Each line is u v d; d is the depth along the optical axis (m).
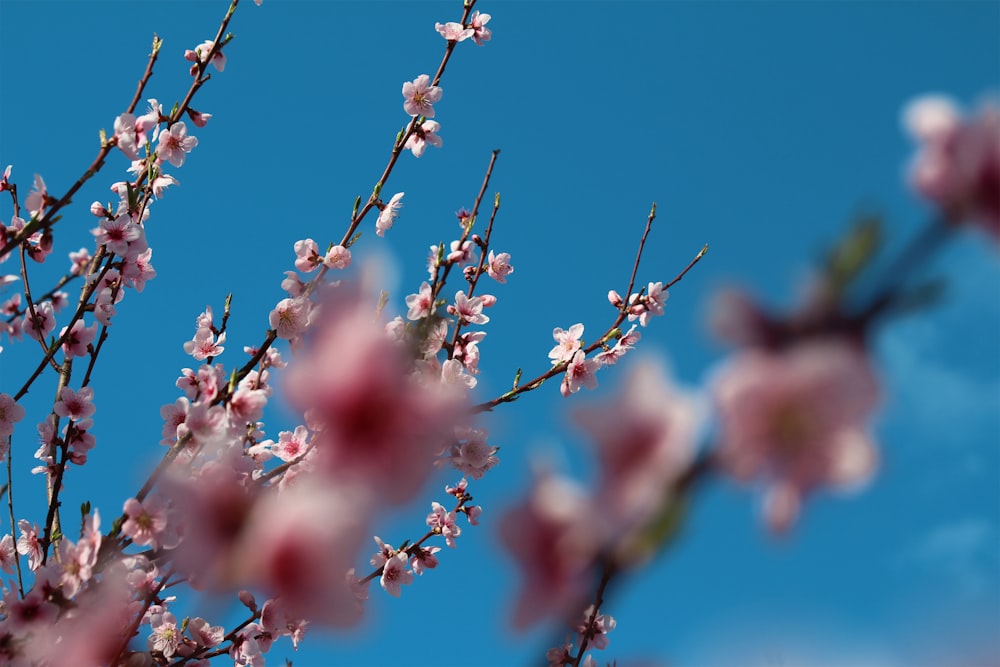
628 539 0.59
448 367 3.09
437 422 0.69
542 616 0.60
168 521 2.21
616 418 0.57
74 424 3.10
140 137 2.79
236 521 0.71
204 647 2.91
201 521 0.71
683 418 0.56
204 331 3.27
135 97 2.77
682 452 0.56
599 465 0.58
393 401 0.68
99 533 2.20
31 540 2.96
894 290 0.58
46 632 2.16
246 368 2.87
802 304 0.58
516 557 0.61
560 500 0.61
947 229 0.59
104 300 3.22
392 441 0.68
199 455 2.34
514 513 0.61
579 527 0.59
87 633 2.12
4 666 2.13
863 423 0.56
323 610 0.67
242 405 2.61
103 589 2.15
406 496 0.68
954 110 0.60
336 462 0.68
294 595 0.67
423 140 3.46
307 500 0.67
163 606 3.04
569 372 3.47
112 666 2.11
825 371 0.55
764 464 0.56
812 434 0.56
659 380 0.58
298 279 3.13
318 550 0.66
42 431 3.07
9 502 2.99
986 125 0.59
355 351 0.68
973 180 0.58
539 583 0.60
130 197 3.00
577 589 0.60
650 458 0.56
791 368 0.55
